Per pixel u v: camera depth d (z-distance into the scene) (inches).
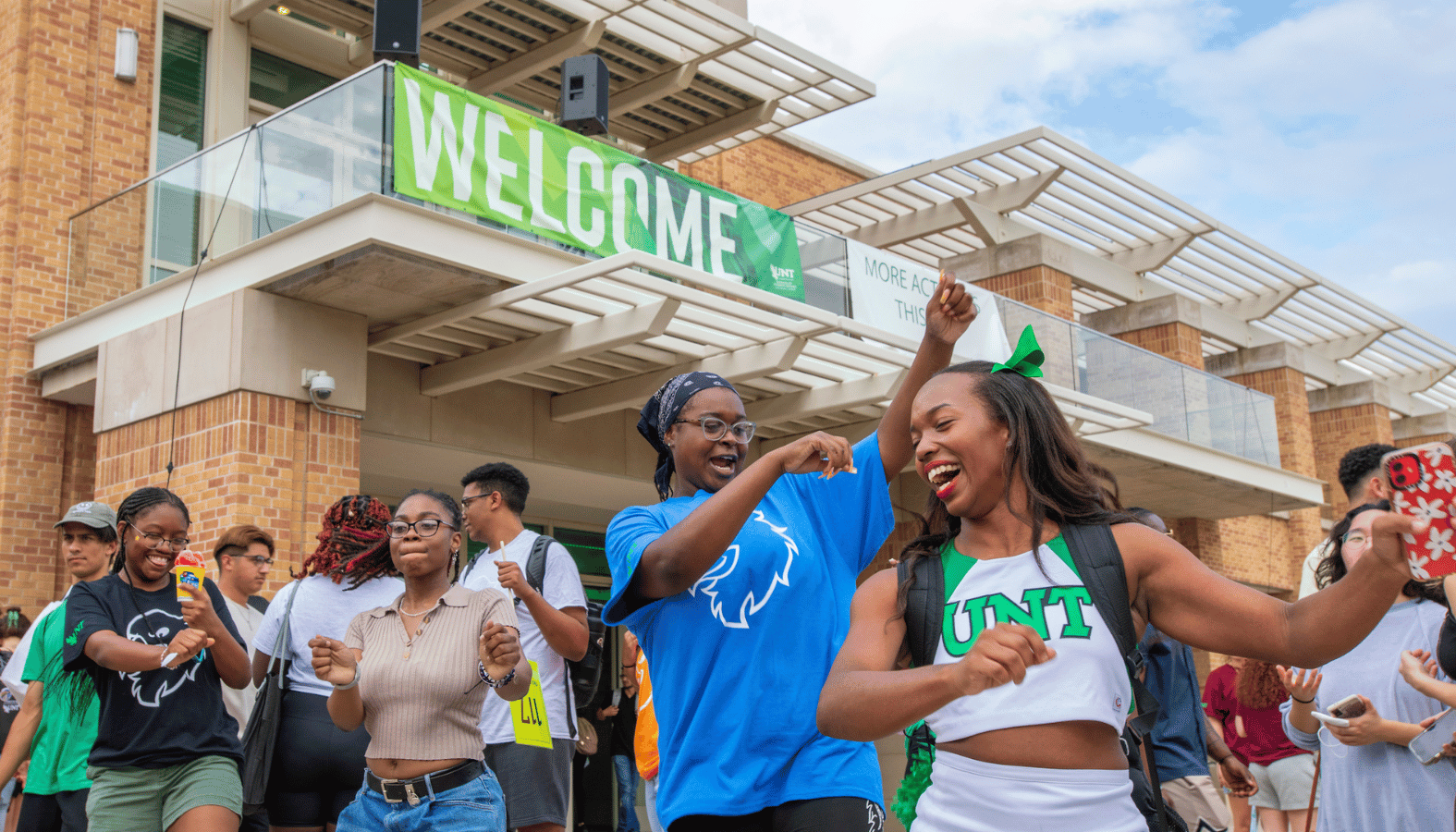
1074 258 683.4
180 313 366.6
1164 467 587.8
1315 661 70.5
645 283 348.2
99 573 195.6
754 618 105.5
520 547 195.9
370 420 400.2
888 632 79.2
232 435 340.8
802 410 473.1
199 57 470.0
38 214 422.0
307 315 360.5
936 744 78.9
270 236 344.5
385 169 326.0
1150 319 733.3
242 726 212.5
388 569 195.6
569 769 188.7
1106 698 73.4
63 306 421.4
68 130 432.8
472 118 344.2
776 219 415.8
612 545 111.4
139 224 395.9
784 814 103.0
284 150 353.1
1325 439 924.6
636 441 492.4
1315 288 783.7
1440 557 64.6
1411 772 134.0
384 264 335.0
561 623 177.5
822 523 114.4
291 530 346.3
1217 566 717.9
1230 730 268.8
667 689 107.3
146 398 371.2
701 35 517.3
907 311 459.2
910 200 676.7
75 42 438.6
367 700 149.7
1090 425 516.1
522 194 351.3
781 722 103.6
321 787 186.9
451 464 444.1
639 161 381.4
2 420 412.5
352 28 491.2
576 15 494.6
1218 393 631.2
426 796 145.7
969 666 61.7
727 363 419.5
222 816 163.0
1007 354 497.4
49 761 191.9
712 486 116.2
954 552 80.5
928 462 79.8
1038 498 77.3
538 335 390.0
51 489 417.7
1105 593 75.2
